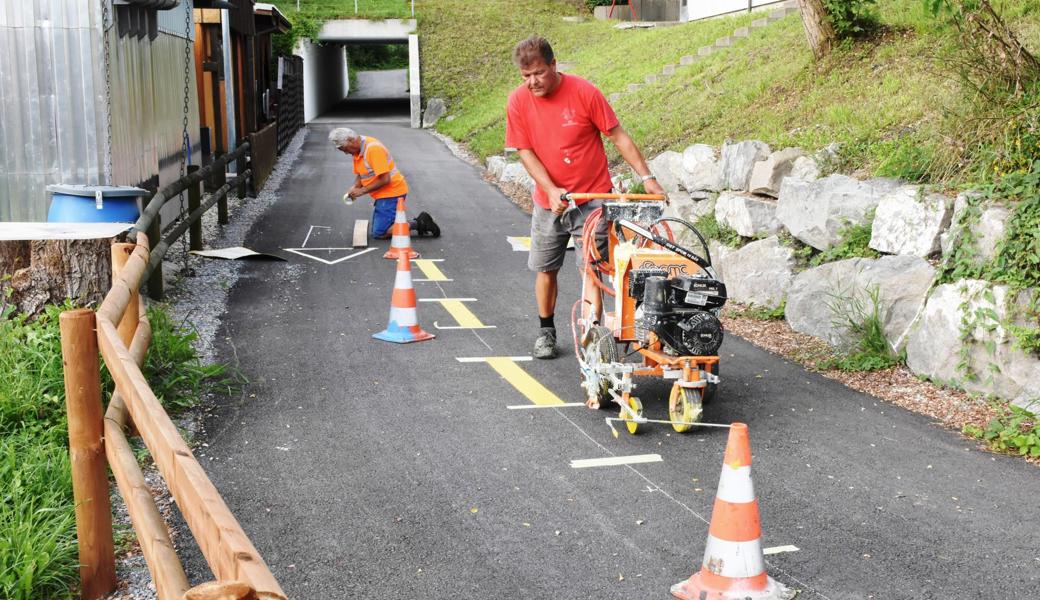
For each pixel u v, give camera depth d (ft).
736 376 21.75
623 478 15.74
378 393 20.18
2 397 16.39
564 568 12.64
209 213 45.55
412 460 16.44
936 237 21.81
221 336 24.49
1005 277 19.27
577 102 20.07
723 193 31.17
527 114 20.44
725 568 11.61
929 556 12.94
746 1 77.15
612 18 119.85
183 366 20.01
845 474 15.92
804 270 26.04
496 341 24.77
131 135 31.48
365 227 41.37
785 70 41.47
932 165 23.81
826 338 24.12
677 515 14.32
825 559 12.86
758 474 15.90
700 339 17.16
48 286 21.17
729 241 30.14
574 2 126.41
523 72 19.54
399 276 24.68
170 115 39.65
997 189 20.95
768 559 12.84
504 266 35.14
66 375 11.57
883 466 16.29
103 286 21.63
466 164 68.95
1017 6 32.01
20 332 18.75
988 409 18.83
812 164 28.04
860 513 14.37
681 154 35.60
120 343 11.16
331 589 12.05
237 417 18.51
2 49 27.12
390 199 39.09
